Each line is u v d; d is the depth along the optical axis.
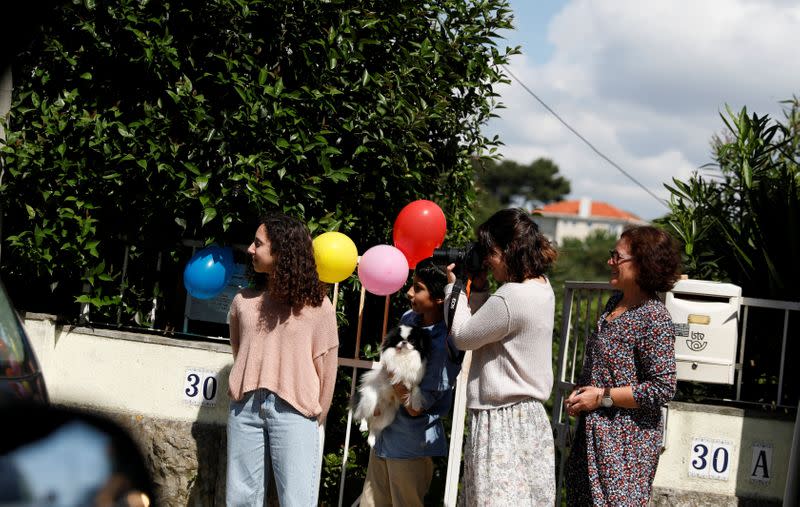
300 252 4.09
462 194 6.41
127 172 5.07
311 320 4.13
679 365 4.58
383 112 5.21
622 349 3.67
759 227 5.31
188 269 4.99
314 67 5.18
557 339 10.03
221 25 5.11
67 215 5.10
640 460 3.63
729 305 4.57
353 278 5.50
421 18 5.57
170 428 5.01
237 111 5.02
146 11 5.14
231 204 5.02
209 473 4.99
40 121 5.23
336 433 5.79
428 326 4.39
